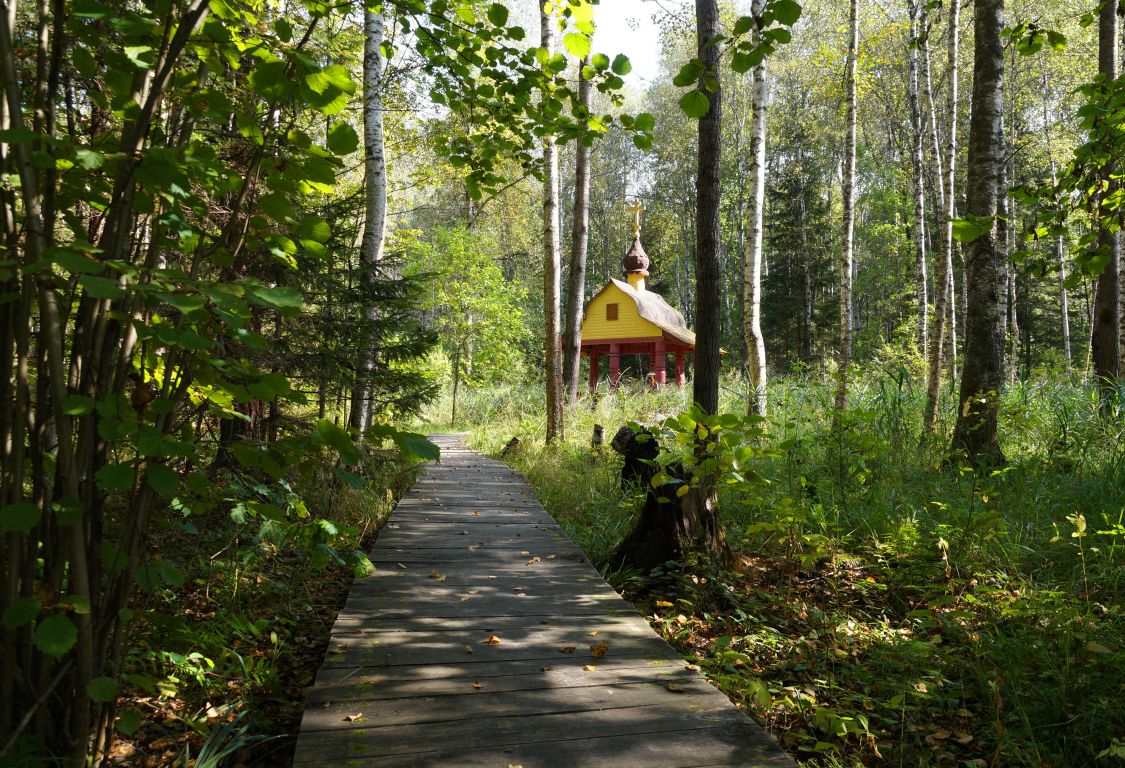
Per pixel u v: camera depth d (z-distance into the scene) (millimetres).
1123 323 9734
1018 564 4992
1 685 1640
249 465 1764
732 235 30922
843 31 16312
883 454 7191
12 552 1625
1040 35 4184
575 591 4582
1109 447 7031
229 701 3238
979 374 7539
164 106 1992
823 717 2865
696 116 2852
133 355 1808
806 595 4906
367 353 7199
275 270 5832
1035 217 3836
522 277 38844
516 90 3463
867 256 33625
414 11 2957
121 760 2600
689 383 19125
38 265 1352
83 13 1573
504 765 2381
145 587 1804
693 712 2811
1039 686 3346
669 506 5254
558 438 11719
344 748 2473
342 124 1756
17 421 1646
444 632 3760
